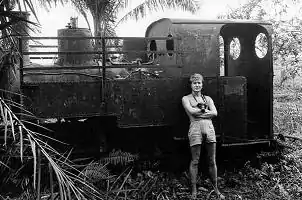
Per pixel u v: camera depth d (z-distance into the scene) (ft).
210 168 17.16
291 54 36.81
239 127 19.85
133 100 18.20
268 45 20.93
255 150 21.18
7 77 15.92
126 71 20.70
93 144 19.45
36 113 16.75
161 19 20.93
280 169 20.24
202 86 18.63
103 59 17.53
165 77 19.48
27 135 9.00
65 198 8.26
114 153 17.92
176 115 18.88
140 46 22.72
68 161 10.95
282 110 36.04
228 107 19.65
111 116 18.63
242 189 18.28
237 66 23.81
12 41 11.20
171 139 20.47
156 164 19.35
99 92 17.79
